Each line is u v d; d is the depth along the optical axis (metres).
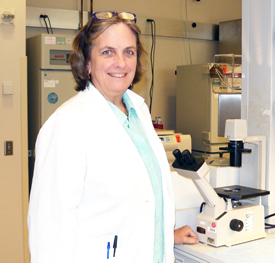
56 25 3.85
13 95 2.77
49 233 1.13
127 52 1.34
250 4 1.93
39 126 3.20
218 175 1.92
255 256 1.45
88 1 4.05
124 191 1.18
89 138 1.19
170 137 3.36
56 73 3.18
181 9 4.67
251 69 1.94
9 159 2.78
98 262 1.18
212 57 4.97
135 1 4.35
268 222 1.86
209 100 3.67
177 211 1.73
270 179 1.87
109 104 1.38
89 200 1.19
